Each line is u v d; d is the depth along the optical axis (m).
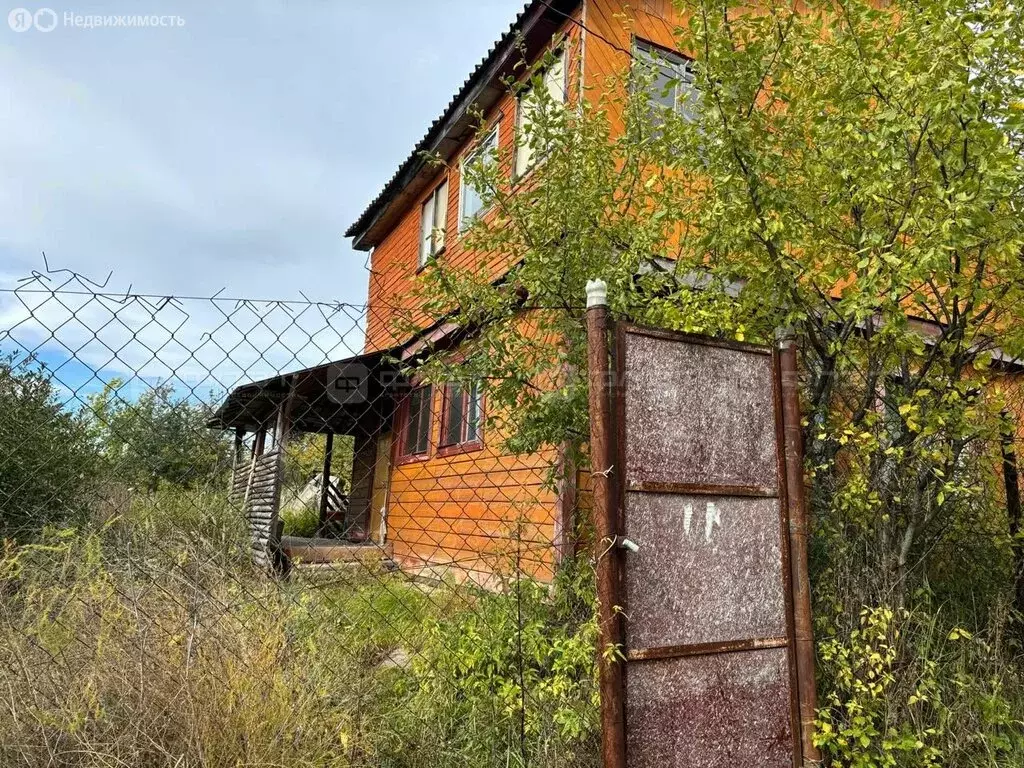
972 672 3.25
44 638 2.28
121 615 2.43
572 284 3.60
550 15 7.07
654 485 2.13
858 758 2.44
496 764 2.53
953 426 3.23
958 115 2.71
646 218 3.90
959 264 3.33
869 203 3.08
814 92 3.60
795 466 2.46
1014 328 3.43
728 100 3.09
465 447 7.58
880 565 3.07
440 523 8.08
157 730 2.13
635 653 2.01
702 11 3.13
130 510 3.45
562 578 3.34
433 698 2.83
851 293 2.86
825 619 2.76
